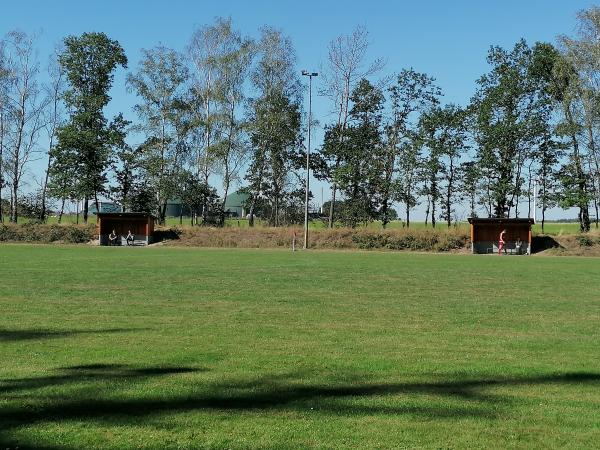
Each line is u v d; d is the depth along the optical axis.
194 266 30.56
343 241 59.38
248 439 6.02
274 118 66.06
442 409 7.11
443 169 67.94
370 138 70.56
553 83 61.31
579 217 63.94
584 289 21.56
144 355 10.02
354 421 6.61
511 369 9.22
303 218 74.06
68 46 65.25
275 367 9.20
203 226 66.06
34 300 17.17
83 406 7.07
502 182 64.44
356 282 23.39
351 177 68.88
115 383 8.12
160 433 6.16
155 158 65.44
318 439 6.04
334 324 13.53
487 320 14.38
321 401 7.35
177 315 14.62
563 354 10.48
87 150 64.25
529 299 18.52
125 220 60.69
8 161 66.12
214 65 66.00
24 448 5.72
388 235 59.31
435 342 11.50
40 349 10.48
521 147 64.94
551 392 7.93
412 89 68.62
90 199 67.69
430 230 59.81
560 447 5.94
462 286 22.31
